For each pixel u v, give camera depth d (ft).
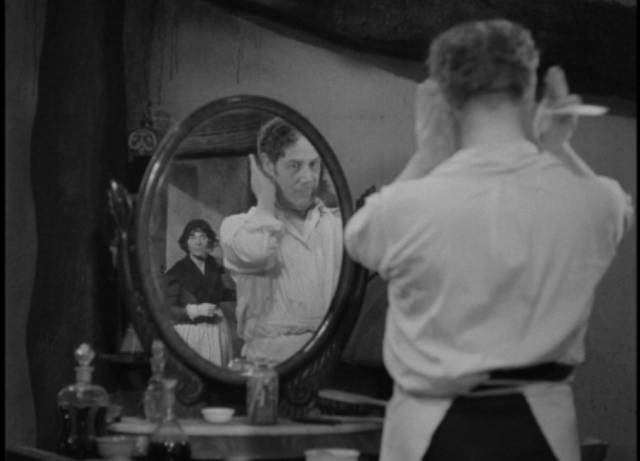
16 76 10.88
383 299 10.96
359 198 10.74
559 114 7.14
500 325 6.72
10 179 10.76
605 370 10.52
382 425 9.70
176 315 9.85
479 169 6.90
